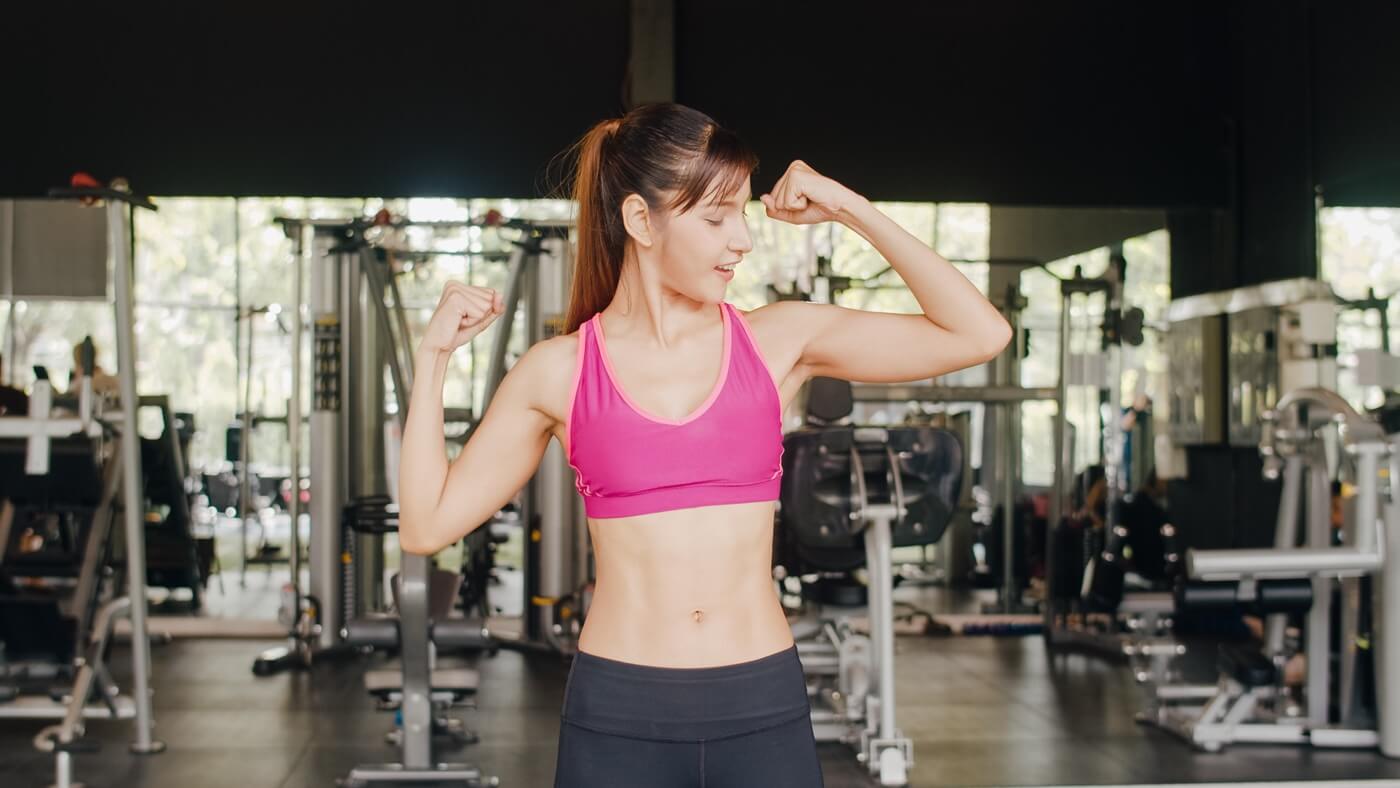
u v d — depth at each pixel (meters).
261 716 4.43
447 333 1.37
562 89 5.30
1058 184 5.71
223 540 10.47
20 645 3.86
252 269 8.14
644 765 1.31
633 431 1.31
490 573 6.53
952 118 5.61
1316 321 4.69
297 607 5.36
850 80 5.54
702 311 1.39
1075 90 5.73
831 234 6.81
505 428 1.38
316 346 5.44
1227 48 5.84
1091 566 5.81
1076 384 6.04
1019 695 4.83
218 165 5.20
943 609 7.16
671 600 1.32
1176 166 5.83
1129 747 4.00
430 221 5.10
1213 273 6.09
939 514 3.91
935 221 8.46
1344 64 5.24
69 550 5.31
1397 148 4.86
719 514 1.32
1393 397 4.45
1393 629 3.84
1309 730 4.01
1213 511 6.18
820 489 3.86
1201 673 5.18
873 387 6.07
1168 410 6.57
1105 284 6.03
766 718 1.32
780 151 5.50
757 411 1.33
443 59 5.27
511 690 4.86
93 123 5.14
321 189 5.23
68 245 6.75
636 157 1.32
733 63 5.48
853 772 3.71
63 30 5.14
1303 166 5.50
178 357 8.12
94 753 3.62
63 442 4.06
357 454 5.61
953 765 3.78
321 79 5.23
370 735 4.15
